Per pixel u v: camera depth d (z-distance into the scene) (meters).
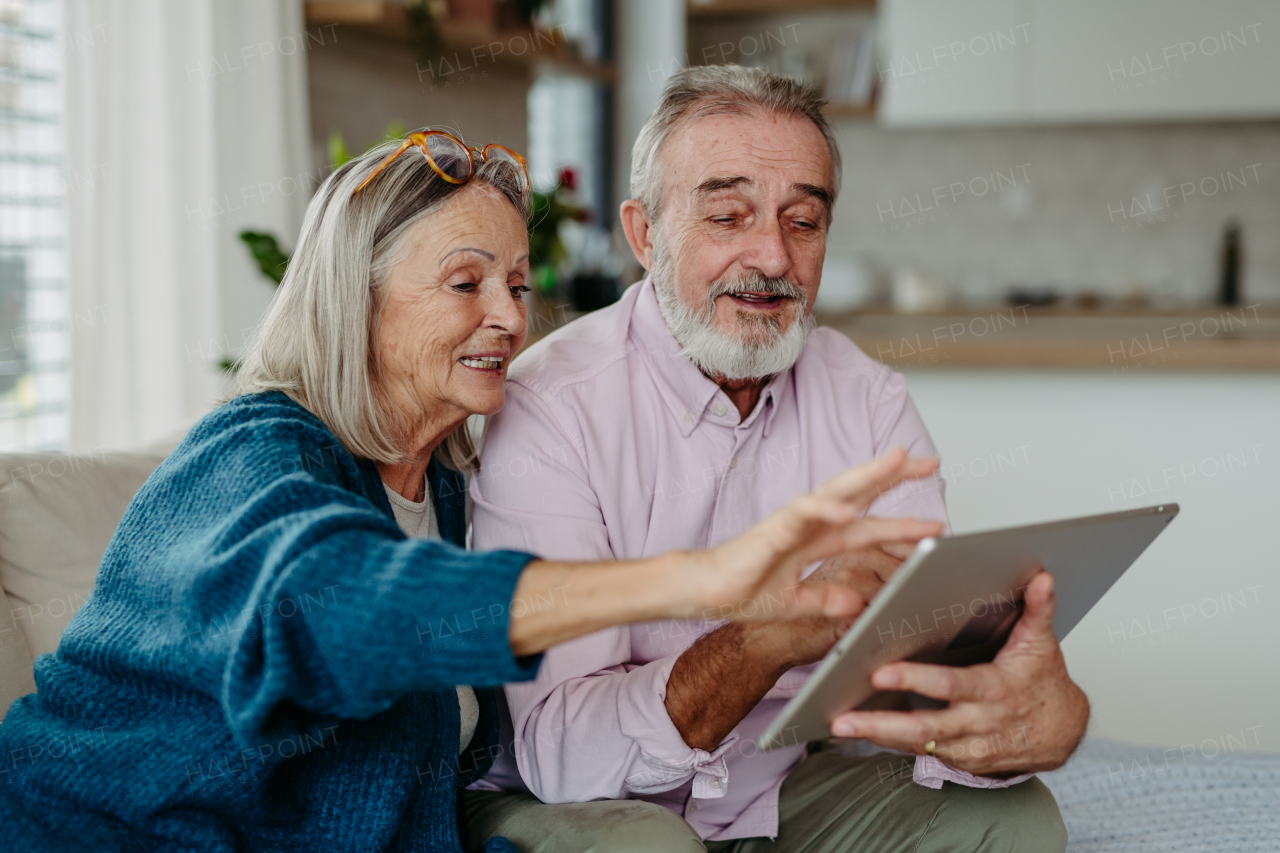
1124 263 4.14
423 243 0.95
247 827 0.86
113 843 0.81
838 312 3.80
